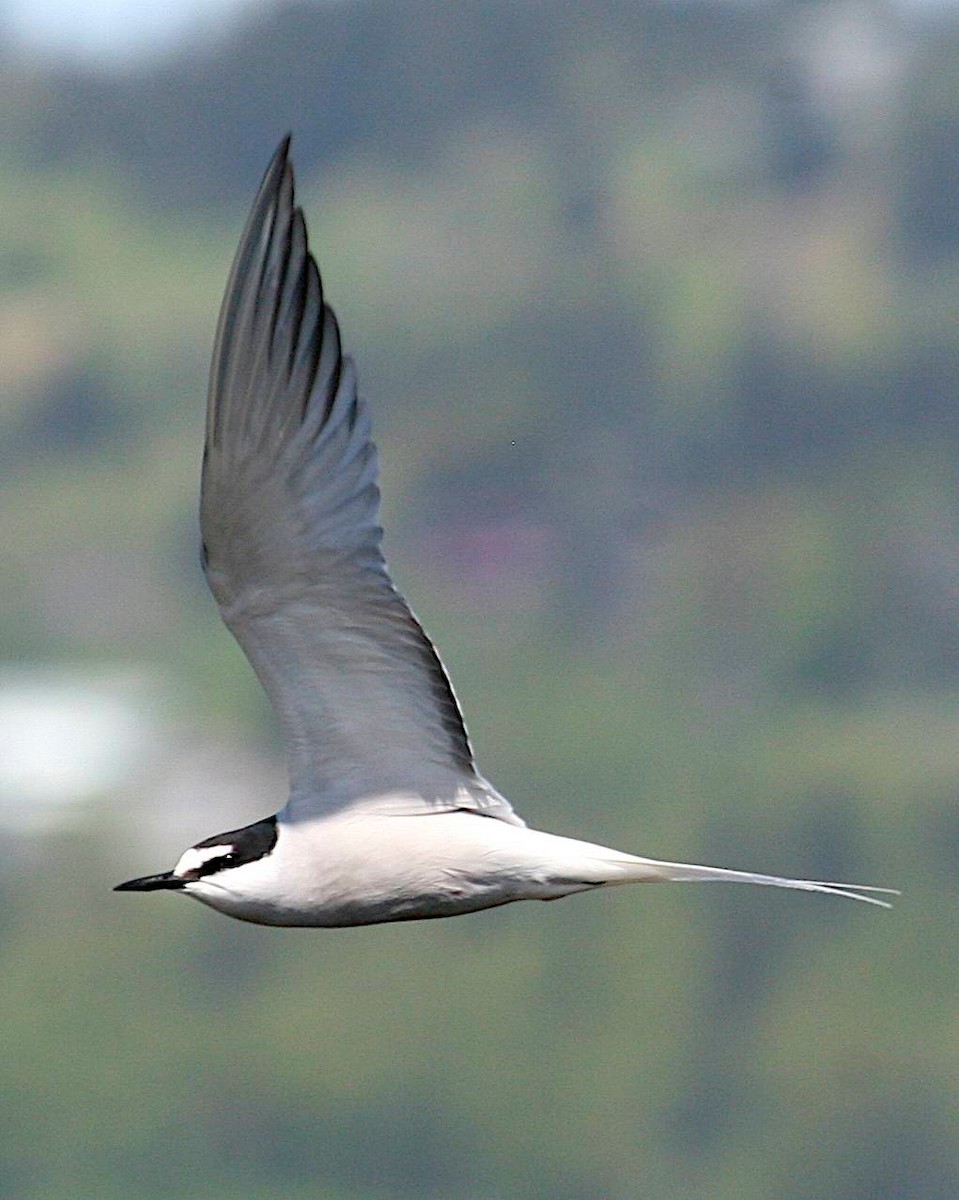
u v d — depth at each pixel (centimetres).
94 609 5503
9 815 4266
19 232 7131
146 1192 3341
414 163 7381
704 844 4022
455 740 814
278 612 796
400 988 3462
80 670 5197
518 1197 3291
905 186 6331
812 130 6800
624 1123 3331
